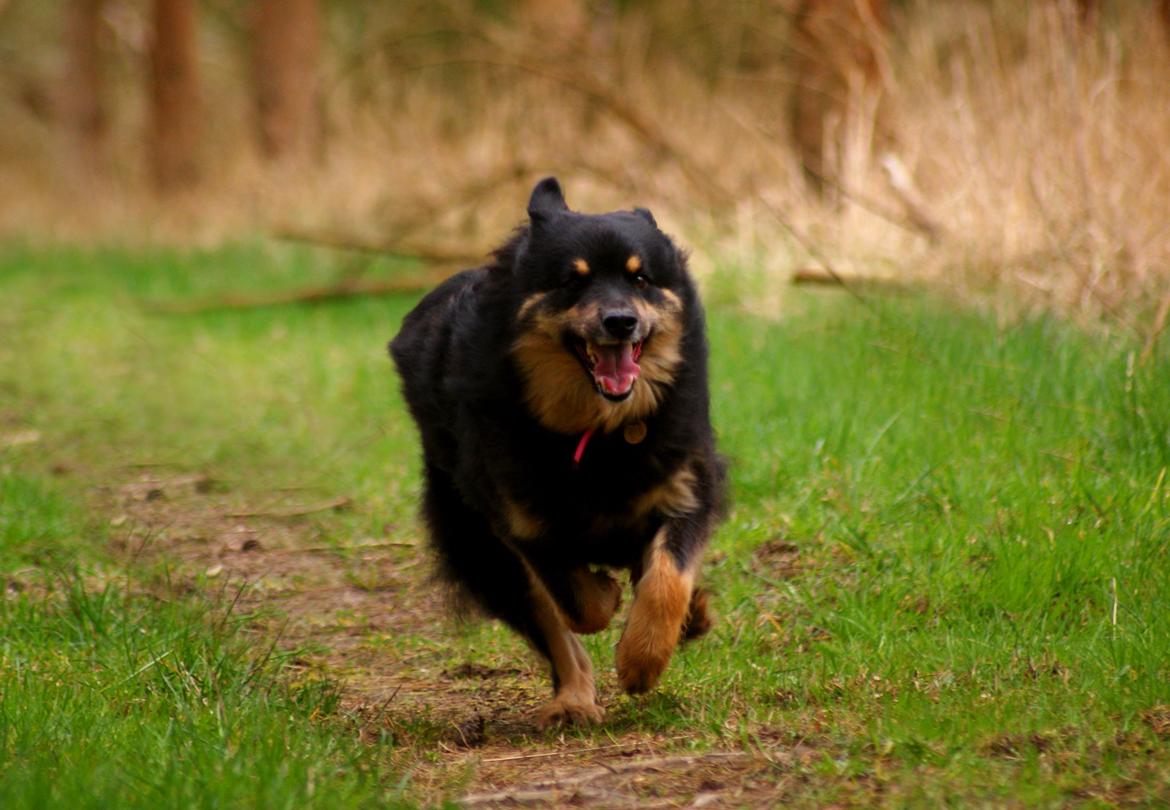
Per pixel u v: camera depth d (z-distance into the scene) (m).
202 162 33.28
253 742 6.16
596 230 7.19
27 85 49.03
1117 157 12.88
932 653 7.30
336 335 18.50
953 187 14.34
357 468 12.84
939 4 16.47
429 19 24.17
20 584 9.56
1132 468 9.34
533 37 20.83
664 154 18.97
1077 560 8.06
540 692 7.91
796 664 7.52
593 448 6.98
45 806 5.16
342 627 9.21
